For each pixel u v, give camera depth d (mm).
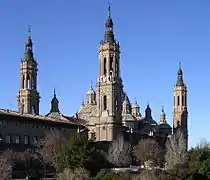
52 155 153125
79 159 117875
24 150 165000
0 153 150375
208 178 102188
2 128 159750
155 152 189250
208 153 112125
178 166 109312
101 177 105312
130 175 102750
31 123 172750
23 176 149125
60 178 109188
